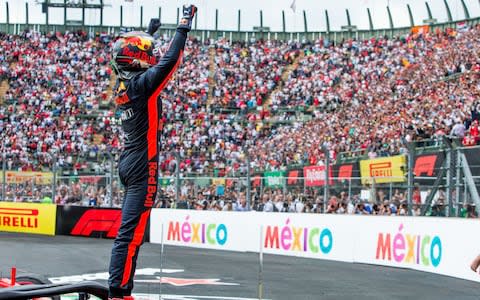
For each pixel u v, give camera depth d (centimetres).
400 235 1447
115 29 4628
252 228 1828
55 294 337
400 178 1546
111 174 2130
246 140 3297
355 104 3297
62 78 4081
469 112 2261
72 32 4484
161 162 2220
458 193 1427
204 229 1945
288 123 3434
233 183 1947
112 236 2162
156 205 2131
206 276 1252
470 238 1241
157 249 1834
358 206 1652
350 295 1038
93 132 3525
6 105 3881
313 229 1678
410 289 1112
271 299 986
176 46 386
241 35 4494
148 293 1019
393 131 2475
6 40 4350
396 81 3212
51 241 2038
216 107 3731
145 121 392
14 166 2541
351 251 1573
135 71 402
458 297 1033
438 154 1501
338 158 2012
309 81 3791
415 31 3909
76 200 2281
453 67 2927
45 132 3550
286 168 2189
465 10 3906
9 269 1317
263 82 3912
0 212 2444
